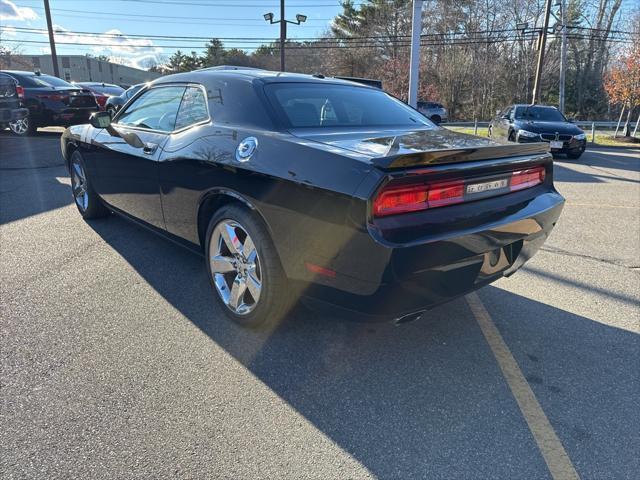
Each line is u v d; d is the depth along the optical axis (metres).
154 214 3.49
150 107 3.64
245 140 2.64
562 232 5.12
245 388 2.30
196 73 3.38
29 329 2.76
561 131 11.98
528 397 2.30
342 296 2.23
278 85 3.05
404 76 36.03
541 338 2.87
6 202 5.59
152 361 2.49
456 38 42.06
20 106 11.47
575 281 3.76
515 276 3.85
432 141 2.61
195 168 2.86
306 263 2.31
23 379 2.30
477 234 2.25
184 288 3.37
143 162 3.40
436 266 2.14
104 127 4.03
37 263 3.74
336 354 2.62
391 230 2.02
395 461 1.88
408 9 44.03
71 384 2.28
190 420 2.06
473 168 2.28
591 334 2.93
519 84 41.66
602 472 1.85
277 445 1.94
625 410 2.22
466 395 2.31
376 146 2.37
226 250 2.93
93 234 4.46
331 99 3.16
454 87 42.59
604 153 14.38
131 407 2.13
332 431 2.04
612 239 4.89
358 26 47.69
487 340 2.83
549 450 1.96
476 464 1.88
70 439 1.92
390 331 2.90
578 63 42.78
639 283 3.74
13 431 1.96
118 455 1.85
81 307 3.05
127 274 3.58
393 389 2.34
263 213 2.45
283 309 2.69
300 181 2.23
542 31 22.41
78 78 69.25
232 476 1.77
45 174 7.29
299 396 2.26
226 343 2.68
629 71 19.06
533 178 2.78
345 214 2.05
